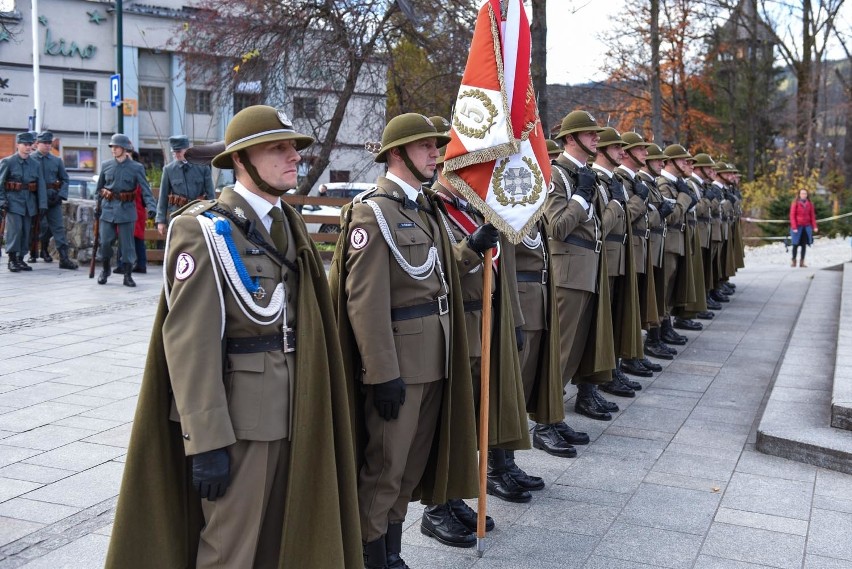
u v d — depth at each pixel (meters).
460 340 3.97
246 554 2.91
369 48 16.61
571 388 7.59
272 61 16.67
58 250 13.04
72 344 7.96
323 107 18.05
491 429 4.48
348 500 3.23
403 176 3.86
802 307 11.27
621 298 6.88
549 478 5.20
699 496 4.89
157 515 2.94
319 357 3.12
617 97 31.20
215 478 2.78
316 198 14.88
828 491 4.96
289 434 3.01
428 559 4.08
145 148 33.50
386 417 3.63
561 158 5.77
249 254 2.97
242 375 2.93
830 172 33.50
